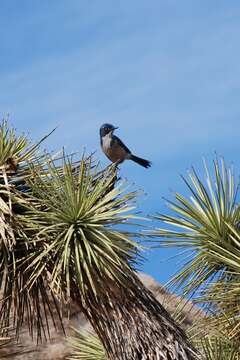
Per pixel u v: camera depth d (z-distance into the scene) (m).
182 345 11.19
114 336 11.17
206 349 12.49
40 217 11.19
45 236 11.18
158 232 11.80
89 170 11.30
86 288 11.09
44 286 11.54
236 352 12.27
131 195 11.17
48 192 11.21
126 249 11.16
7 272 11.27
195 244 11.98
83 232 11.05
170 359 11.01
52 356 17.88
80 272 10.62
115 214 11.09
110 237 11.06
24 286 11.08
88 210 11.10
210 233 12.02
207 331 12.49
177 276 11.99
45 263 11.05
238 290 11.43
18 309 11.68
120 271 11.03
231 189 12.23
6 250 11.29
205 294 11.91
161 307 11.51
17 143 11.93
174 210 12.10
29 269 11.34
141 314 11.16
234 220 12.16
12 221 11.15
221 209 12.13
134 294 11.22
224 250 11.79
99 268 10.81
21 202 11.31
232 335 12.00
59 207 11.09
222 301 11.87
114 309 11.12
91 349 13.58
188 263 12.00
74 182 11.41
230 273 11.95
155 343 11.06
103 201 11.16
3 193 11.50
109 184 11.37
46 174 11.58
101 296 11.10
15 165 11.67
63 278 11.10
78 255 10.80
